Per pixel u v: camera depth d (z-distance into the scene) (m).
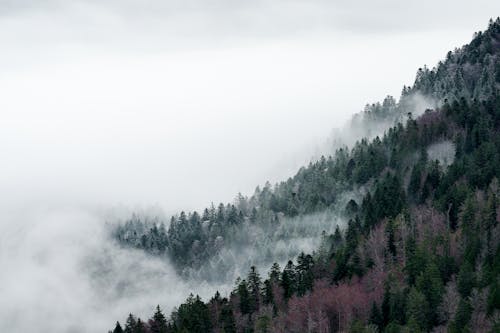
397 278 138.38
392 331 115.81
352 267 155.62
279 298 157.12
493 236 138.38
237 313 157.50
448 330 111.00
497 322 107.50
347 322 129.50
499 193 161.25
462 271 124.75
